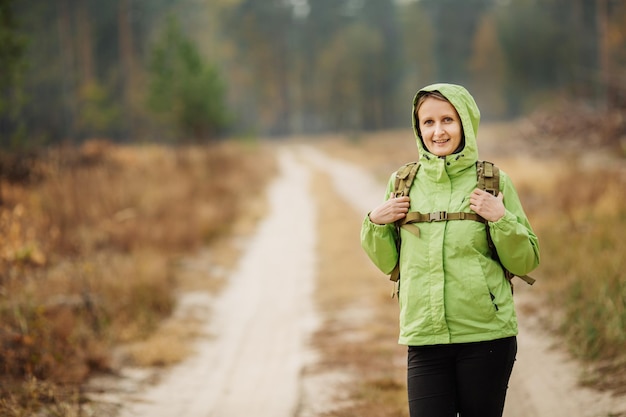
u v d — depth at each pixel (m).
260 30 80.81
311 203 22.41
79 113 40.09
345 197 23.55
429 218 2.95
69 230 11.45
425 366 2.95
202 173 22.56
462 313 2.87
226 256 13.38
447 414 2.88
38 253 8.21
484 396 2.88
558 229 9.89
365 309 9.19
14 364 5.75
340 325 8.45
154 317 8.55
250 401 5.82
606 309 5.89
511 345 2.93
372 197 23.27
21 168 13.62
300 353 7.35
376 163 36.56
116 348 7.35
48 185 13.12
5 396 5.15
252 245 15.02
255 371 6.80
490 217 2.83
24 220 10.16
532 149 25.78
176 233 13.33
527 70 57.75
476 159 3.01
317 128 96.69
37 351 5.91
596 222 9.78
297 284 11.27
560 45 56.16
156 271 9.84
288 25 85.94
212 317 9.27
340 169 36.34
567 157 17.38
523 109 64.06
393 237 3.12
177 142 29.19
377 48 73.00
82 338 7.00
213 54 76.31
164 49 28.98
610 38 31.92
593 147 23.34
